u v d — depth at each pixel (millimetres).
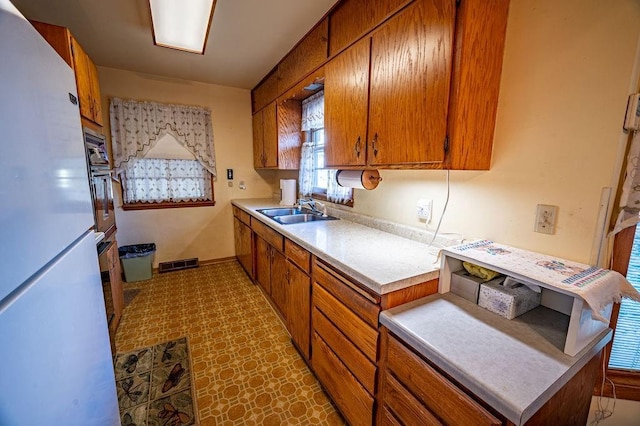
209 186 3432
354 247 1448
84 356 682
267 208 2787
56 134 619
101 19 1856
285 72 2438
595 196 906
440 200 1429
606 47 852
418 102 1122
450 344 788
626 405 1066
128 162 2908
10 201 422
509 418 588
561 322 912
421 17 1081
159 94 3004
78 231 721
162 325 2170
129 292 2729
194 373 1668
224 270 3330
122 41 2180
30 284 469
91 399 703
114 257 2105
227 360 1783
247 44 2195
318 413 1408
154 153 3039
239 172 3590
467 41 954
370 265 1174
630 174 857
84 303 716
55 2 1663
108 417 814
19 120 462
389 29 1240
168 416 1375
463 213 1313
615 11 827
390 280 1013
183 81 3100
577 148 932
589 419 1099
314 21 1836
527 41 1020
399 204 1703
